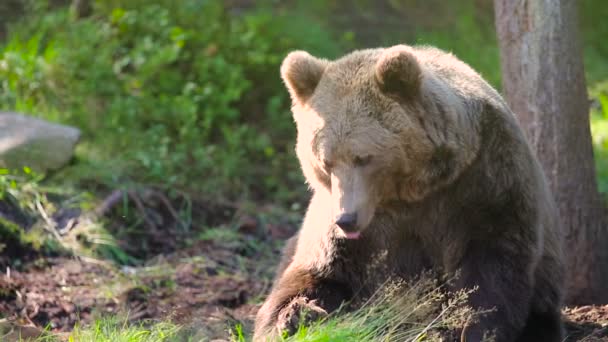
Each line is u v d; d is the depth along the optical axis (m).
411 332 8.25
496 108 8.46
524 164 8.50
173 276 12.45
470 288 8.32
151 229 14.01
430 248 8.59
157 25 18.11
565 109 11.01
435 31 22.70
